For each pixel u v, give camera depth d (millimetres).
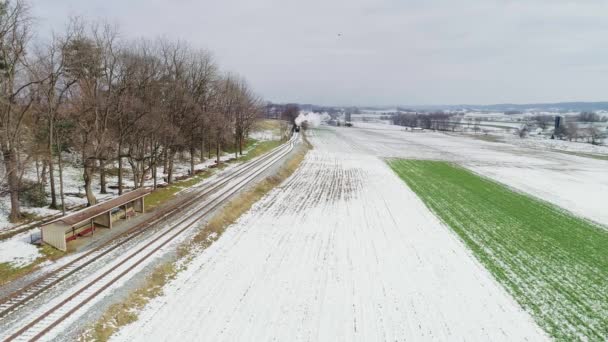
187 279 18641
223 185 38938
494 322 16000
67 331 13383
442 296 18109
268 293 17609
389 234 27000
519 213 33906
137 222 25844
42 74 23672
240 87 75375
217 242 24000
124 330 14195
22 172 25109
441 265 21812
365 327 15203
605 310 17328
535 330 15523
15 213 24484
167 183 38812
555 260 23172
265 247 23516
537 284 19797
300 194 38938
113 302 15461
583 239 27266
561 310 17203
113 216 25484
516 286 19453
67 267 18328
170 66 38031
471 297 18125
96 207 23859
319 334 14562
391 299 17609
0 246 20141
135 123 31109
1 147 24344
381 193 40469
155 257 20031
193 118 40594
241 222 28578
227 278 18969
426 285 19203
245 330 14547
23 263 18422
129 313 15234
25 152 27750
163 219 26672
